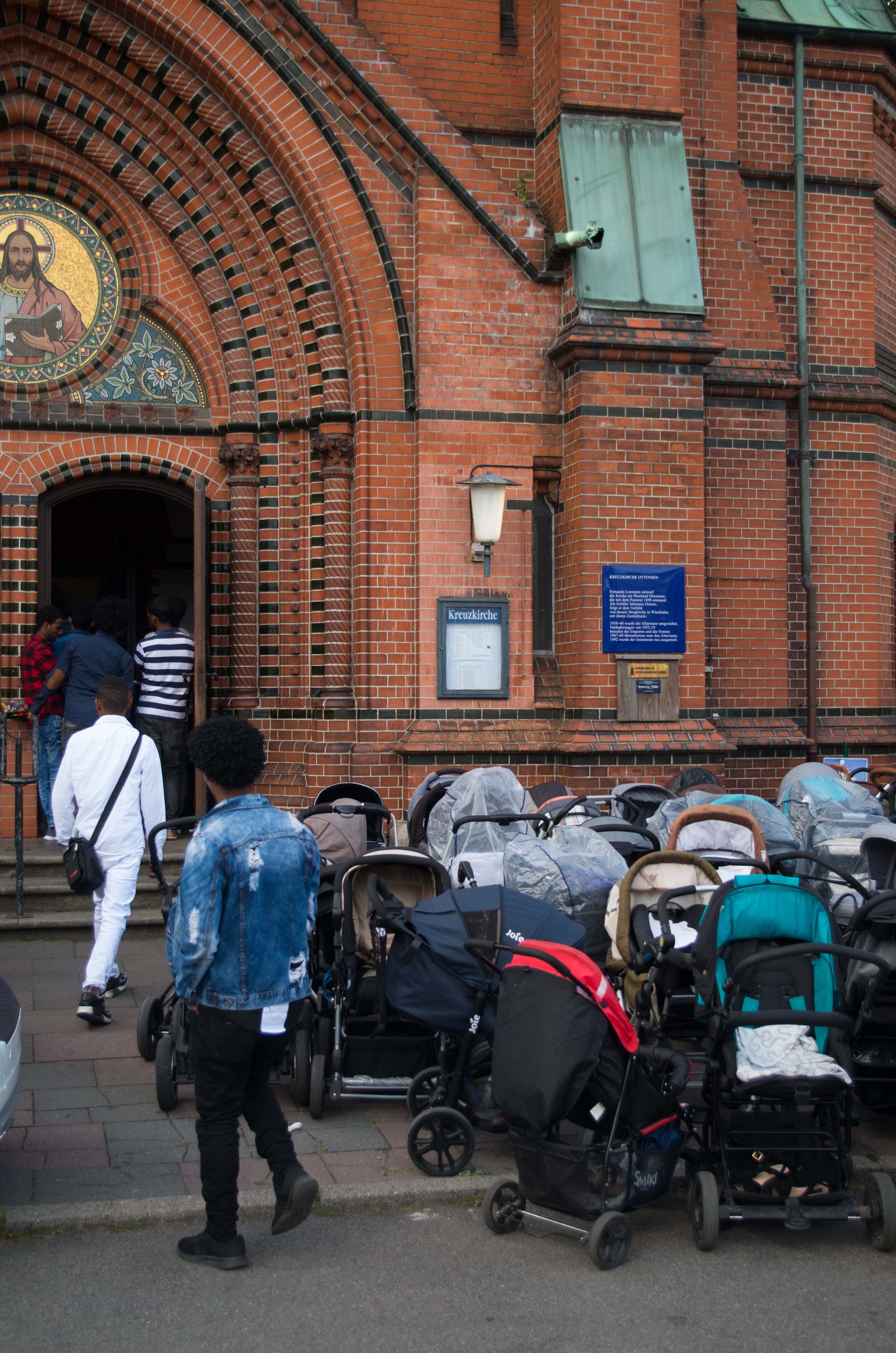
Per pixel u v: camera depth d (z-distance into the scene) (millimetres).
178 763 10844
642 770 10562
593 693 10570
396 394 10781
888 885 6551
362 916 6363
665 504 10695
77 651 10078
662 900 5828
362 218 10703
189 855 4574
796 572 12469
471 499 10492
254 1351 4129
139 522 14945
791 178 12656
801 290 12500
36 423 11008
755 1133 5039
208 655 11328
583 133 11039
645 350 10578
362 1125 6180
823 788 8273
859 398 12562
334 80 10578
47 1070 6777
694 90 12039
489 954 5633
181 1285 4574
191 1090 6559
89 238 11156
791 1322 4375
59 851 10445
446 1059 5836
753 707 12023
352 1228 5105
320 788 10672
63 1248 4859
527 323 10875
